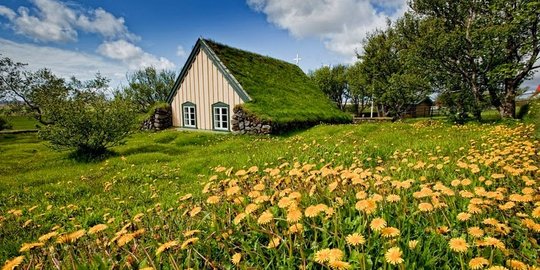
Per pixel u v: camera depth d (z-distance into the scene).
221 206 2.60
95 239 2.31
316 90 25.55
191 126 21.08
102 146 11.38
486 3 16.39
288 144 9.80
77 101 11.30
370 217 2.03
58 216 4.48
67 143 10.71
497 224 1.78
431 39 17.42
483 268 1.50
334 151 6.57
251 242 2.05
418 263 1.64
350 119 23.95
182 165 8.08
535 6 12.96
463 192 2.24
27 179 7.89
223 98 18.83
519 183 2.96
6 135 21.08
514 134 7.19
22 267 1.97
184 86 21.17
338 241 1.76
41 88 22.94
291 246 1.72
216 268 1.79
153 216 2.91
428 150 6.08
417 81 20.08
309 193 2.51
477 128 10.79
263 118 15.38
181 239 2.13
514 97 16.70
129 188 6.12
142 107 37.09
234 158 7.89
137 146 12.71
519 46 15.97
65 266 1.89
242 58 21.33
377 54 30.48
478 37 15.83
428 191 2.12
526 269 1.41
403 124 14.38
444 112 17.27
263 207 2.37
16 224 4.11
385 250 1.60
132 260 1.86
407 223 2.00
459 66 17.75
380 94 31.05
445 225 2.02
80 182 7.00
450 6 18.25
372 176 3.07
